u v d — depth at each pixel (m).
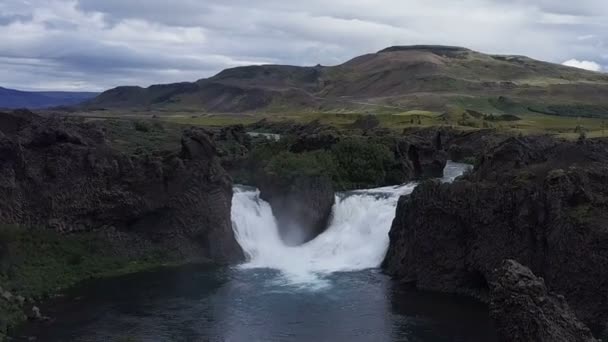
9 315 77.56
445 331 76.31
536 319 52.22
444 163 173.38
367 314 82.50
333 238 117.06
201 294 90.31
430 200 97.00
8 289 84.75
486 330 76.75
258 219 119.19
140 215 107.00
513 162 96.00
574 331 53.00
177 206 108.56
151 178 108.06
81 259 98.56
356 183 144.75
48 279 91.75
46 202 99.62
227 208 112.56
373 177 146.62
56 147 102.44
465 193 93.50
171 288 93.06
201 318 80.38
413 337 74.44
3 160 96.88
